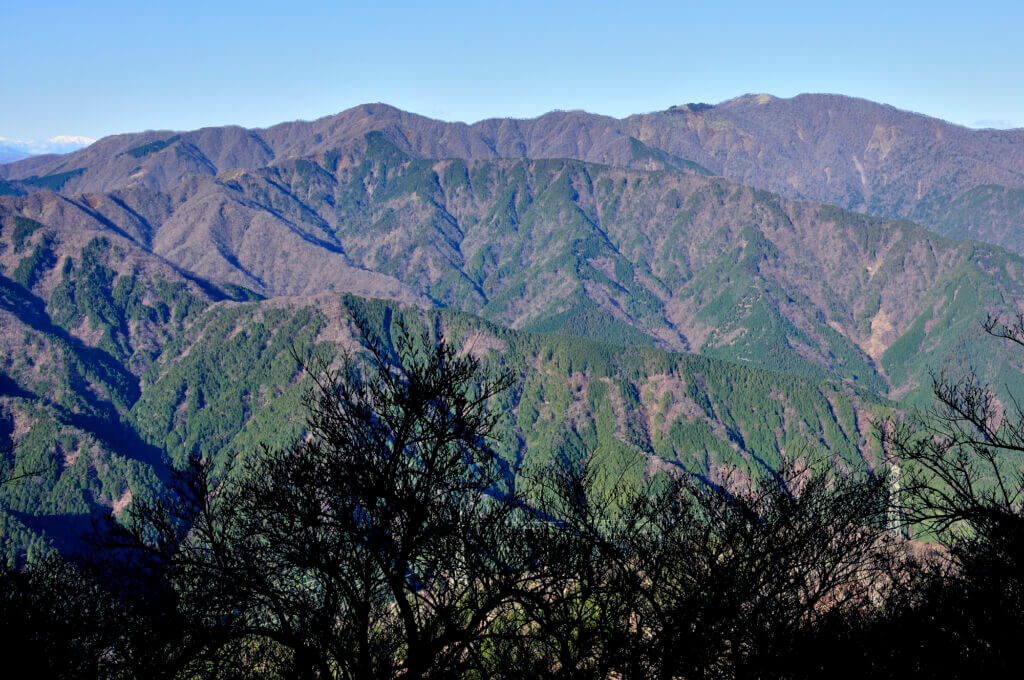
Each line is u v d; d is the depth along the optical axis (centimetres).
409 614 1588
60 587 1705
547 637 1673
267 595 1666
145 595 1642
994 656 1570
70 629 1622
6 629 1579
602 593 1727
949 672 1567
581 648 1609
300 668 1562
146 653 1561
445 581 1695
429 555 1658
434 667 1606
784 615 1731
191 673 1633
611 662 1583
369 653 1650
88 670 1617
